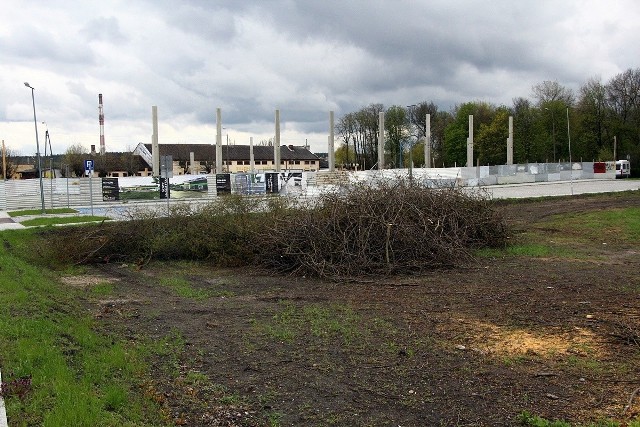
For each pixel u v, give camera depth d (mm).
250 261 14992
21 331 6949
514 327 8023
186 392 5789
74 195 39719
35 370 5613
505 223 16750
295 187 41656
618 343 7176
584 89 71438
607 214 23031
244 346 7473
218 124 61719
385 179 16297
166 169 24031
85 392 5180
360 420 5059
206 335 8094
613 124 69062
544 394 5551
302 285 12109
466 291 10672
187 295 11305
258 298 10844
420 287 11258
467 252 14180
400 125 88562
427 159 65375
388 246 13164
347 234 13539
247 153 114875
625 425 4797
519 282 11391
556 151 72562
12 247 18016
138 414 5055
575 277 11742
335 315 9133
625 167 63406
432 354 6902
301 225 13773
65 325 7902
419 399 5508
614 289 10438
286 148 123938
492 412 5160
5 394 4918
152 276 13875
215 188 44406
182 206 17703
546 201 32188
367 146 93375
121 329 8453
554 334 7621
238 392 5809
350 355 6953
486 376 6094
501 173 53125
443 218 14625
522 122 73438
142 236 16422
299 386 5945
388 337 7699
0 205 38031
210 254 15594
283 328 8367
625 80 68500
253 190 44906
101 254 16125
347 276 12656
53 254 15703
